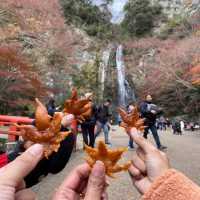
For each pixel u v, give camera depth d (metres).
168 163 1.08
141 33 55.12
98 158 0.89
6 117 6.82
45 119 0.76
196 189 0.79
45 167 1.41
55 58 24.81
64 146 1.50
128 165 0.89
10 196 0.69
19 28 16.91
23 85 16.92
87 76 47.78
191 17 33.56
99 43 53.66
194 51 28.50
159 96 39.62
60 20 21.98
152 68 34.91
